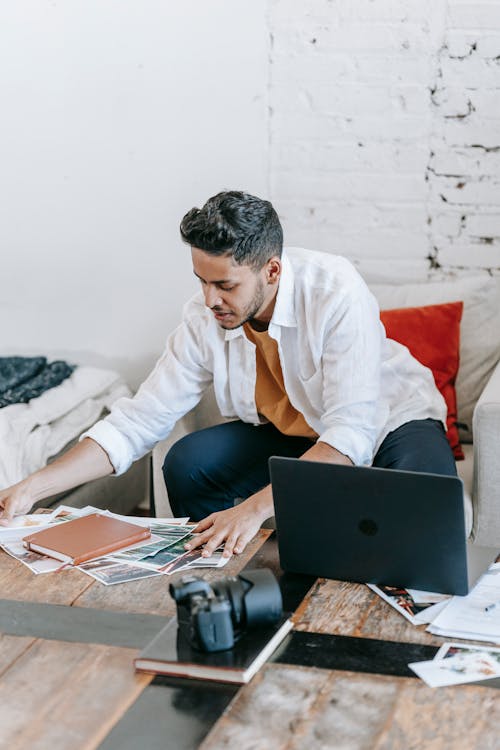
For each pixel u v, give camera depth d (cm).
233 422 258
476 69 293
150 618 157
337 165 307
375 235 311
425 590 165
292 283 223
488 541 234
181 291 327
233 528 186
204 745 124
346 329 219
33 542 184
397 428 244
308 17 297
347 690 135
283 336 230
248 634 147
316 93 303
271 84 304
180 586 146
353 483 163
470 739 124
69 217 327
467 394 278
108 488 310
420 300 285
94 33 310
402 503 161
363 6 294
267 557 181
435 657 143
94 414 303
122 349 335
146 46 308
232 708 131
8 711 132
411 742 124
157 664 140
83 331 336
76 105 317
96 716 130
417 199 306
